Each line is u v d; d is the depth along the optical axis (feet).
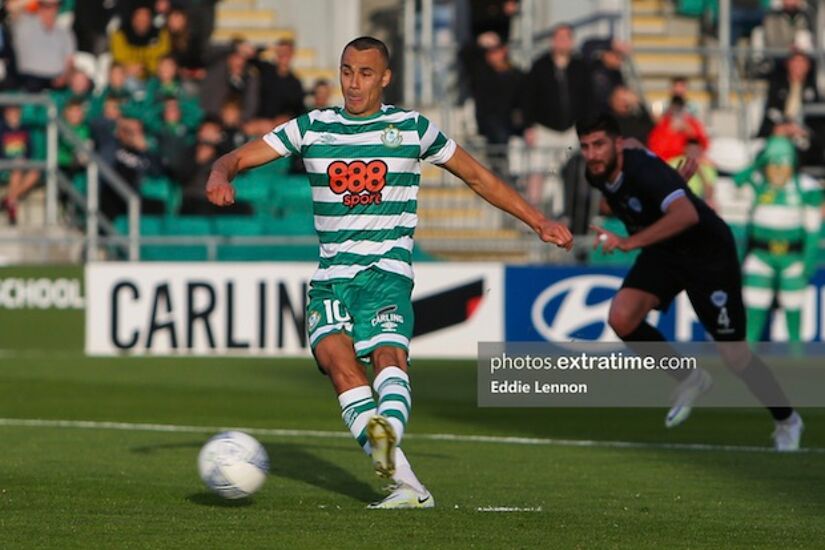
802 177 209.15
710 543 73.51
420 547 70.49
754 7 281.74
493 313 206.08
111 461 106.73
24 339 209.87
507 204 82.89
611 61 235.61
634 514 83.71
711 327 121.29
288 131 81.82
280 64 234.79
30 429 130.41
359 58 81.10
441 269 205.87
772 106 241.35
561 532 75.77
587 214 212.43
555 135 235.40
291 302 206.28
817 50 275.59
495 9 253.85
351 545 70.85
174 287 206.69
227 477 82.12
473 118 248.11
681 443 124.88
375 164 81.46
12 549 69.77
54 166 218.59
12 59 232.53
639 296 121.39
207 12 251.39
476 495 91.56
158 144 221.66
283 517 79.15
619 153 117.39
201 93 236.02
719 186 226.79
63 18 260.62
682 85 220.84
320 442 120.37
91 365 194.80
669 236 114.42
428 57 261.03
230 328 206.59
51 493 89.10
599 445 122.31
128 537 72.84
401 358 80.84
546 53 233.76
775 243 208.44
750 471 105.40
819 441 126.82
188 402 155.22
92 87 229.04
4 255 216.13
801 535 76.43
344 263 82.12
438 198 225.76
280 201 228.63
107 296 207.21
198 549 69.72
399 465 83.20
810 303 210.18
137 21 235.81
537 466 107.65
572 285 204.64
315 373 187.01
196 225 221.46
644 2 284.61
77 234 221.46
